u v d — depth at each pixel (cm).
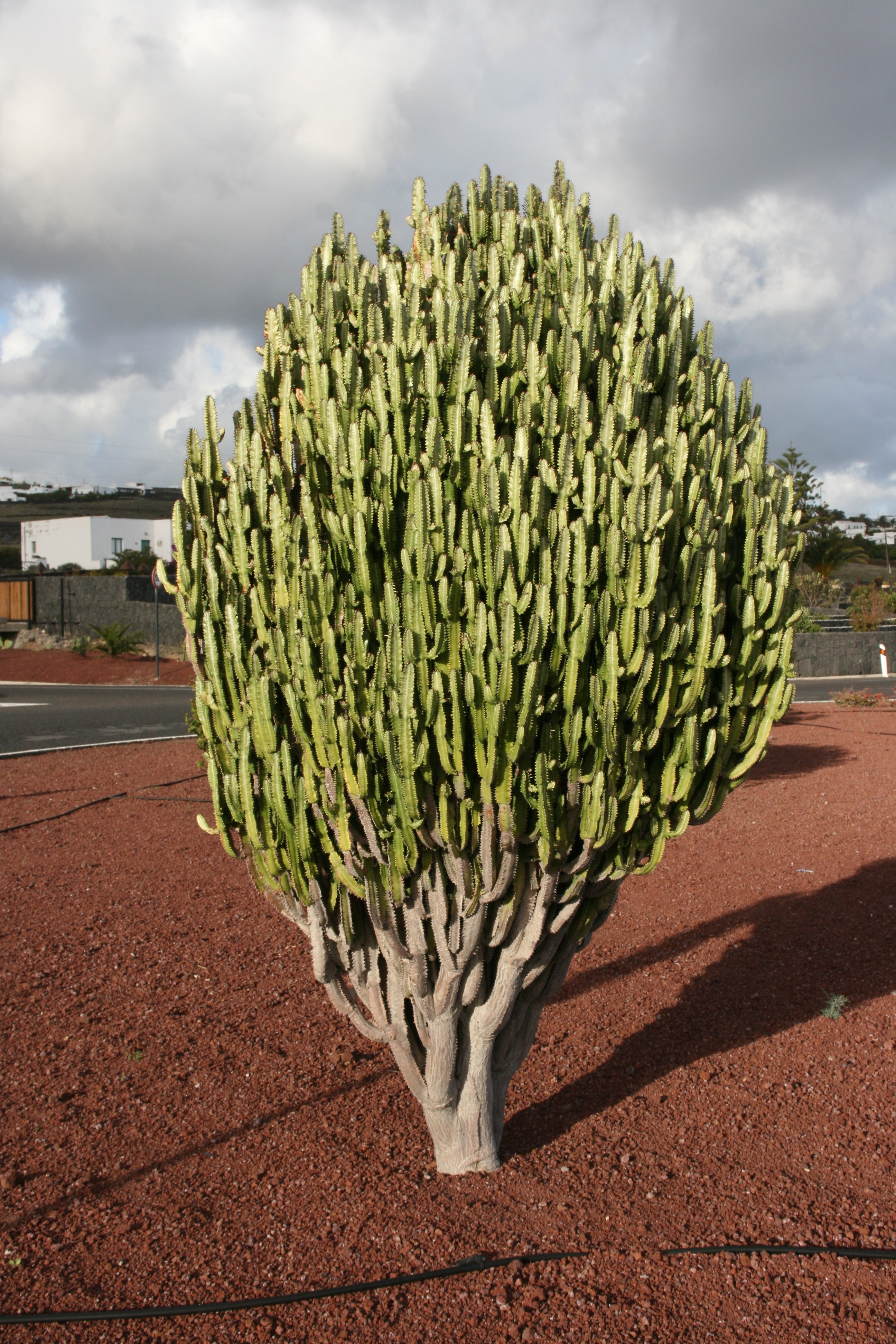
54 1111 395
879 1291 281
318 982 531
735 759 320
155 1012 491
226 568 297
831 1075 421
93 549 6888
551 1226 317
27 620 3195
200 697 309
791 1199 330
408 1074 346
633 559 264
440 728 265
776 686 304
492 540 261
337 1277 293
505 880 287
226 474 310
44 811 950
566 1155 362
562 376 283
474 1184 344
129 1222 323
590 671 274
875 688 2400
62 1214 328
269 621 289
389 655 265
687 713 289
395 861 285
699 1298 281
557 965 343
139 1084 418
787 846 823
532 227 320
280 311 318
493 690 261
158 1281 293
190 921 631
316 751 280
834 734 1539
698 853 806
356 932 320
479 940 305
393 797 282
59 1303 283
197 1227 320
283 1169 354
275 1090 414
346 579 277
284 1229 318
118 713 1816
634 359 286
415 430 268
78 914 643
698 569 277
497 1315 275
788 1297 280
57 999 505
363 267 312
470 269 298
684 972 548
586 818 283
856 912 637
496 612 259
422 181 331
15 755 1283
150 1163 359
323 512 280
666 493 267
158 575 319
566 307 294
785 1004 498
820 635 2839
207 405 302
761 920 630
